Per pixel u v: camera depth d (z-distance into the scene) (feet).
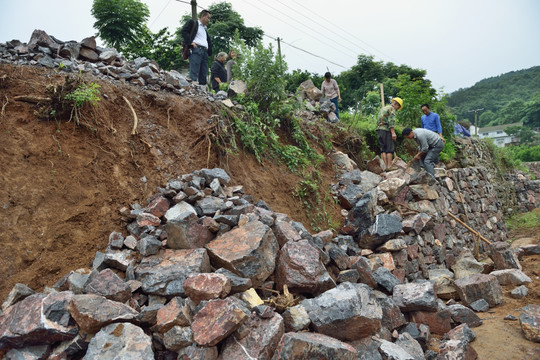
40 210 12.85
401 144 34.81
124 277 12.25
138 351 9.18
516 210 55.88
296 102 26.73
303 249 13.80
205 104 20.29
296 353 9.92
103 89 17.10
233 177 18.83
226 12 81.15
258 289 13.00
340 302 12.00
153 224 13.78
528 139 202.69
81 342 9.57
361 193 23.22
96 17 56.44
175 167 17.13
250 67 24.02
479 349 14.43
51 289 10.84
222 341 10.37
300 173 22.81
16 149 13.55
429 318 15.60
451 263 26.00
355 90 95.66
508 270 22.30
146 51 58.95
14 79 15.15
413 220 21.93
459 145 40.98
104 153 15.40
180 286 11.32
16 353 9.16
